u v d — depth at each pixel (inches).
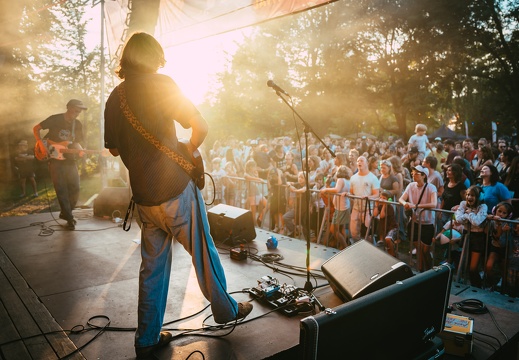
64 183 194.5
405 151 446.9
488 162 317.4
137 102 82.4
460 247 205.9
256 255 159.3
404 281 86.5
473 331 109.6
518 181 247.4
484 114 1059.3
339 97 1083.9
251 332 98.9
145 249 90.9
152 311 88.5
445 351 100.4
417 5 908.6
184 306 113.1
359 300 77.9
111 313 108.7
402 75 1031.0
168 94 81.9
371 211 218.8
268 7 159.8
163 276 91.0
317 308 112.7
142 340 87.9
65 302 115.1
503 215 177.6
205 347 92.1
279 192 272.5
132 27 204.8
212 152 514.9
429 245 199.8
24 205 437.7
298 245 174.7
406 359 89.2
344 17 1009.5
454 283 163.9
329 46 1038.4
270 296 116.1
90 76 980.6
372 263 110.1
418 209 202.5
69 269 141.4
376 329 80.7
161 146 83.9
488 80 1021.8
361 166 228.8
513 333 108.7
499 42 941.2
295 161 392.2
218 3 181.3
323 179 294.4
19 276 134.7
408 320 86.7
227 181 315.3
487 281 183.2
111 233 189.6
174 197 85.9
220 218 176.4
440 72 981.8
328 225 227.9
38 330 99.5
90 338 96.0
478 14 876.6
